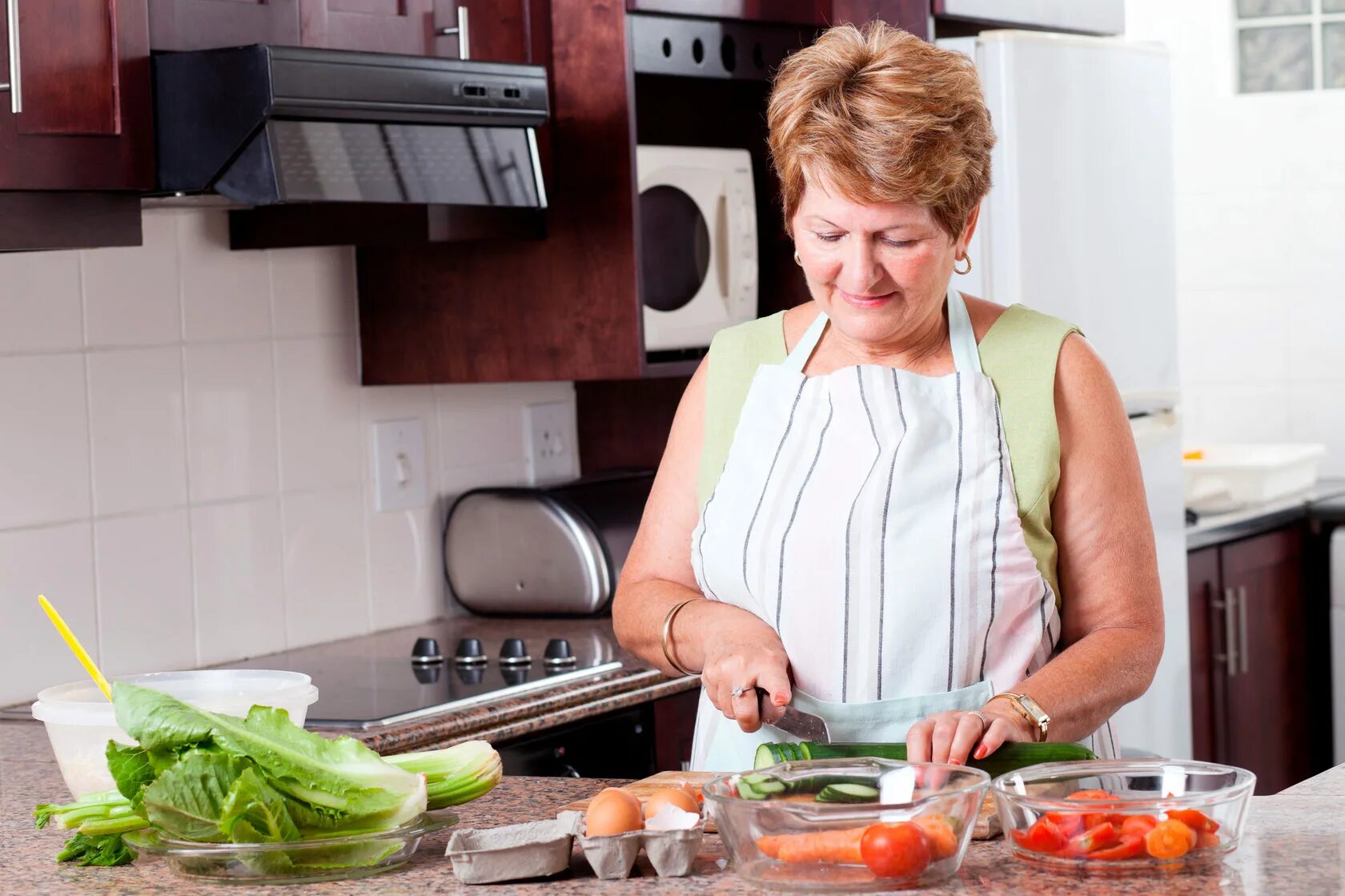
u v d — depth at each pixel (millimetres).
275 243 2369
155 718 1162
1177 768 1187
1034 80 2695
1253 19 4258
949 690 1495
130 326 2258
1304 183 4219
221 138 1863
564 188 2471
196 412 2352
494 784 1267
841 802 1164
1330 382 4238
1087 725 1395
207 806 1147
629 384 2992
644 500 2789
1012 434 1512
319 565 2531
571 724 2172
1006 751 1271
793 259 2873
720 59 2596
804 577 1516
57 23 1760
